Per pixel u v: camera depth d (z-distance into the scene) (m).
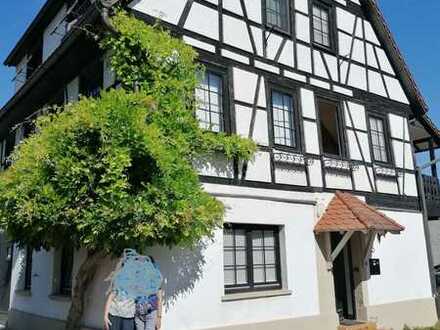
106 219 6.43
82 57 9.61
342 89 12.17
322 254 10.48
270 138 10.09
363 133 12.45
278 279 9.76
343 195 11.02
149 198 6.71
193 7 9.40
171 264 7.97
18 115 13.50
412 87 14.02
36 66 14.97
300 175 10.48
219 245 8.69
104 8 7.92
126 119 6.65
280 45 10.91
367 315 11.18
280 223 9.82
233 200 9.08
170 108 7.82
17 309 11.98
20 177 6.90
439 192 15.05
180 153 7.55
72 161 6.62
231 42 9.90
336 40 12.34
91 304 8.03
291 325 9.48
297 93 11.01
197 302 8.18
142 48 8.00
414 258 12.95
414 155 14.00
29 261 12.07
